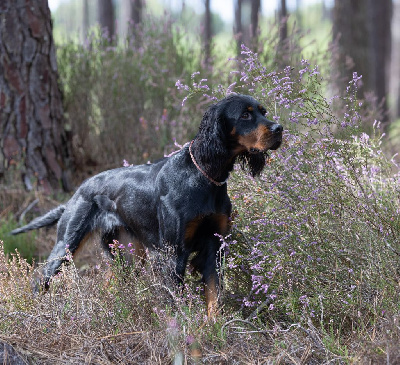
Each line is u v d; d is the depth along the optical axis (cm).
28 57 755
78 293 428
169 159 490
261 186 488
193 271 499
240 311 457
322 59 816
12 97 754
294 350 385
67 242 537
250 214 493
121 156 829
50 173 778
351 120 467
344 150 455
